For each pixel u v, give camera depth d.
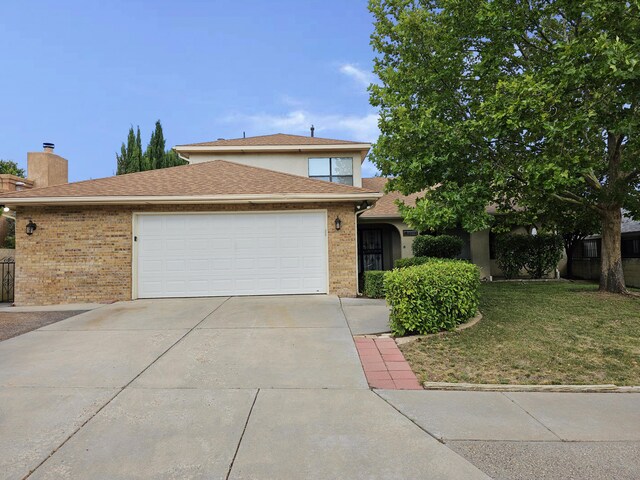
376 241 15.91
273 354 5.34
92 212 9.71
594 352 5.39
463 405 3.85
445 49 9.06
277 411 3.69
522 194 10.07
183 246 9.87
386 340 5.96
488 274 14.05
